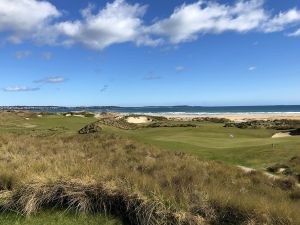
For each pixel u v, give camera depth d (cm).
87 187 854
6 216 805
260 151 2383
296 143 2650
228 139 3416
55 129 4072
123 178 918
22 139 2214
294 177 1722
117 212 823
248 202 793
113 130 3766
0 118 4734
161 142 2822
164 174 1247
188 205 773
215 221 750
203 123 5981
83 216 811
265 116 11619
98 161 1466
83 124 4938
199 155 2283
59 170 962
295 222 737
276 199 1124
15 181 930
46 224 779
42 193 845
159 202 782
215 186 1013
